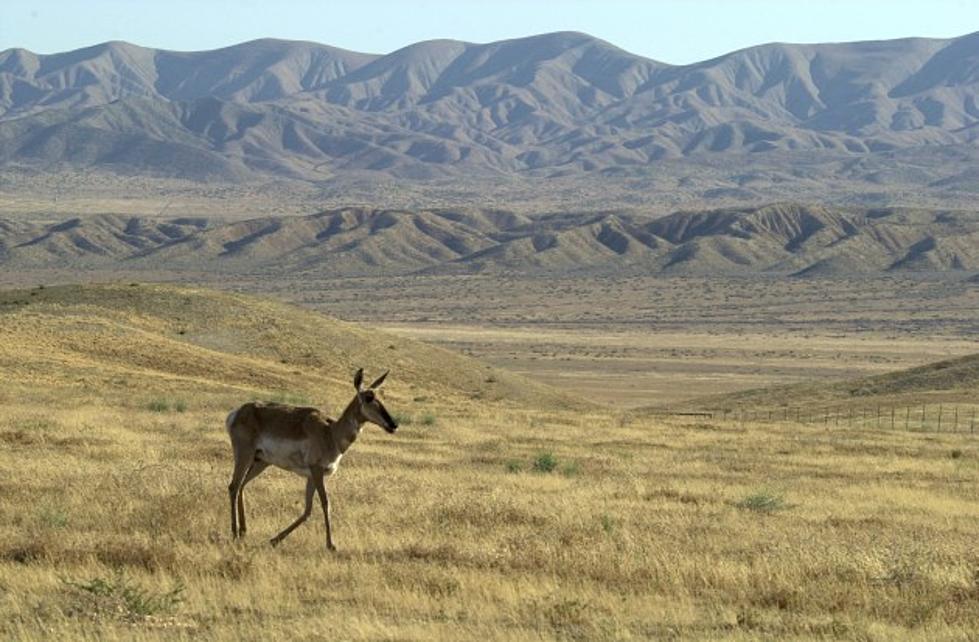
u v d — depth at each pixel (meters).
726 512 59.28
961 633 33.31
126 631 30.28
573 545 44.88
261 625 31.66
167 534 43.66
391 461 75.94
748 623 33.78
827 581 39.56
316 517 49.25
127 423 91.50
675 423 135.25
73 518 46.12
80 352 163.12
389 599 35.25
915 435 126.69
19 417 90.75
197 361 169.50
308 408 42.78
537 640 30.88
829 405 195.12
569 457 86.88
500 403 192.00
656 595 36.94
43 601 33.09
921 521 59.88
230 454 72.56
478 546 43.91
